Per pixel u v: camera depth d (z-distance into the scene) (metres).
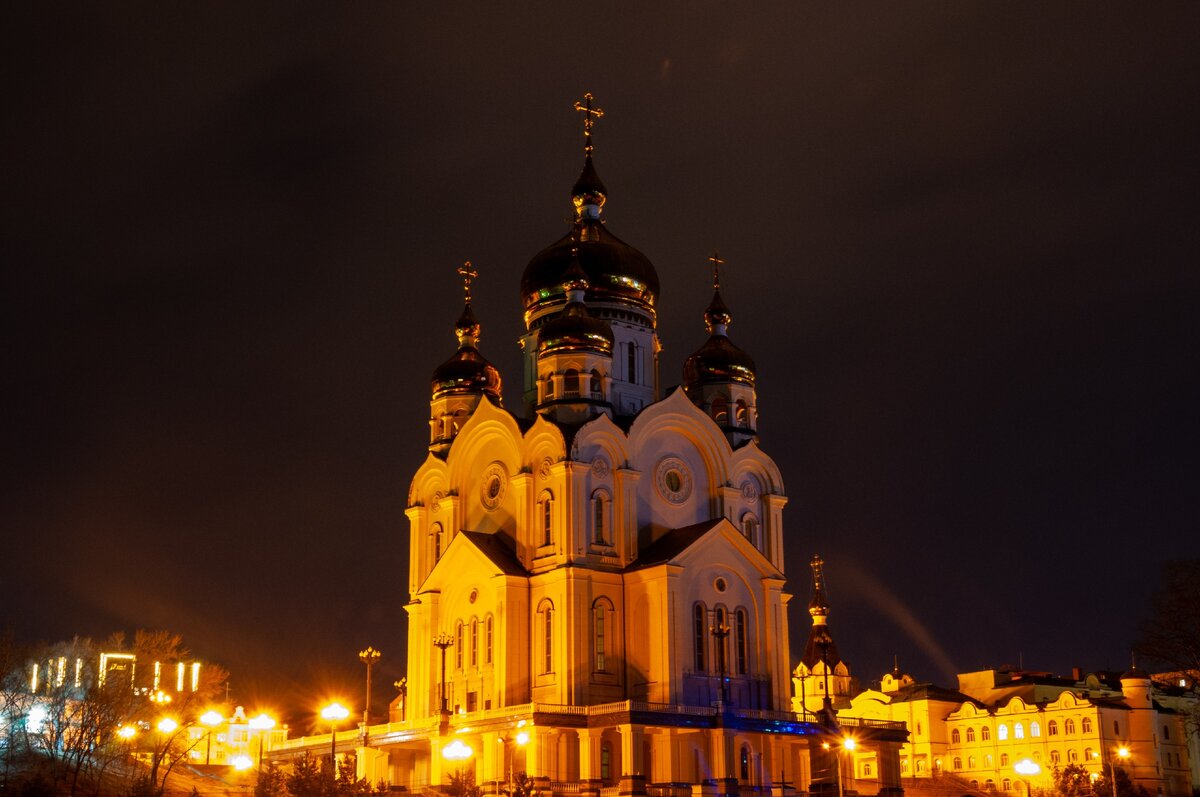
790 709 97.31
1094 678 160.75
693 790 83.06
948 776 146.25
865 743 96.00
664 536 98.88
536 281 109.56
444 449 111.25
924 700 154.75
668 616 91.69
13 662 94.75
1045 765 143.88
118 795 82.62
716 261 118.31
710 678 93.69
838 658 151.50
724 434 106.75
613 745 90.00
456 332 118.62
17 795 75.56
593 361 100.25
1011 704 149.12
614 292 107.69
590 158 115.06
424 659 100.50
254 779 97.19
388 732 96.81
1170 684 161.00
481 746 90.62
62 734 91.62
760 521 105.94
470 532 99.44
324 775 70.19
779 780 92.06
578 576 92.44
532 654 94.06
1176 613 99.81
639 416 99.69
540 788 83.44
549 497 96.31
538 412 99.75
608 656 93.12
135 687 98.25
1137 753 142.12
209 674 104.81
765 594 98.38
